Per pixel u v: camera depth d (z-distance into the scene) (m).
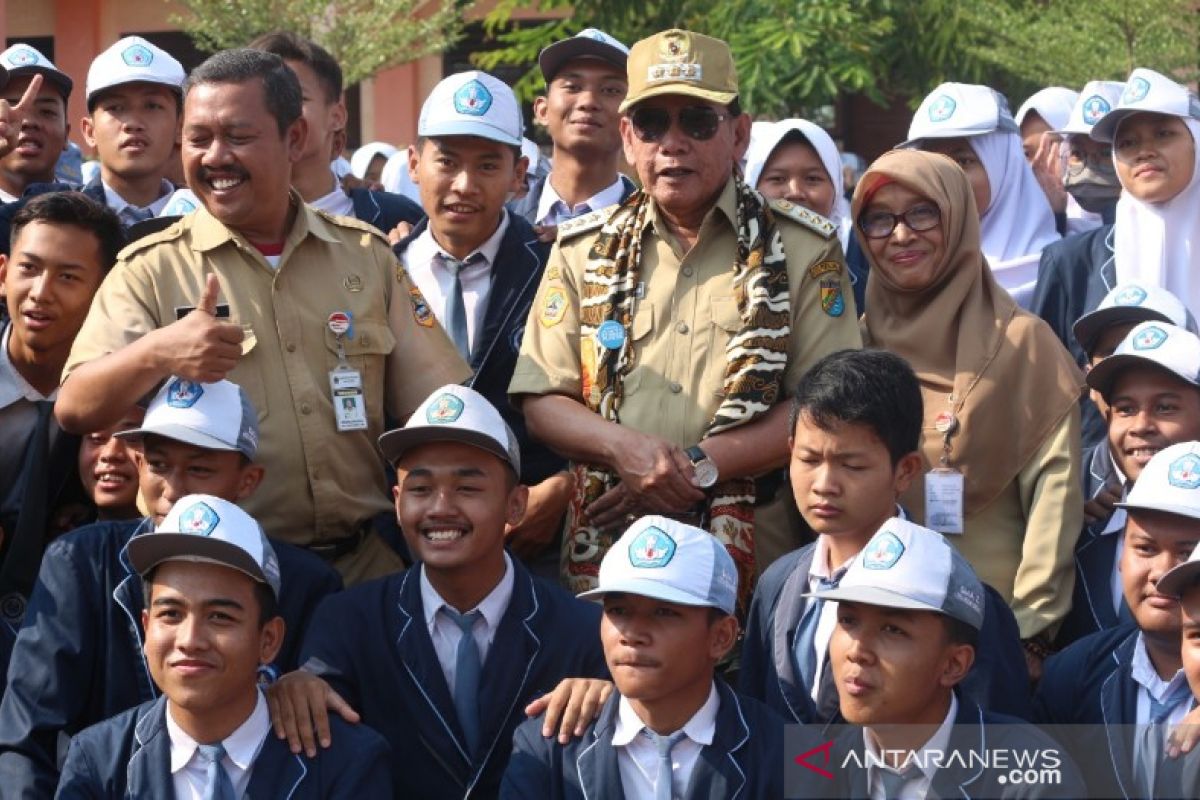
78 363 4.86
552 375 5.24
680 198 5.14
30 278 5.21
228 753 4.29
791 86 12.79
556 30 13.82
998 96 6.94
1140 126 6.24
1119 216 6.31
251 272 4.98
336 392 4.99
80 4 18.39
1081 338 5.57
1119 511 5.11
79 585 4.68
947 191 5.23
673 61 5.12
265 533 4.81
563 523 5.64
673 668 4.16
